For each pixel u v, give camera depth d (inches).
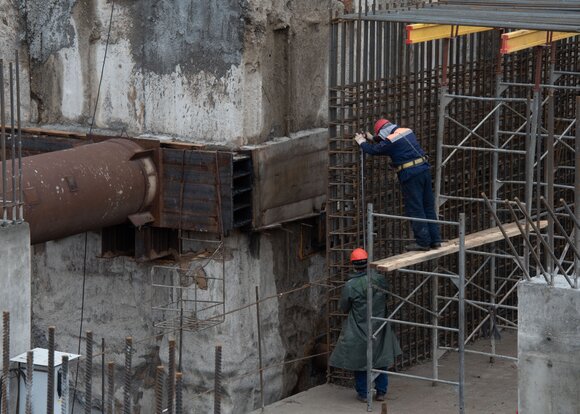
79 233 889.5
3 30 993.5
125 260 978.1
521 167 1047.6
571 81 1085.1
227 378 938.7
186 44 936.9
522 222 929.5
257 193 920.3
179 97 946.1
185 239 946.1
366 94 895.7
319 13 965.2
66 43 987.9
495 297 956.6
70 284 1007.6
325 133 978.1
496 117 903.7
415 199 844.6
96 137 954.7
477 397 898.7
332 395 915.4
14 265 663.1
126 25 961.5
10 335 661.9
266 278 954.7
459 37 962.1
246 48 915.4
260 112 931.3
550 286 593.6
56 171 832.9
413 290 920.9
